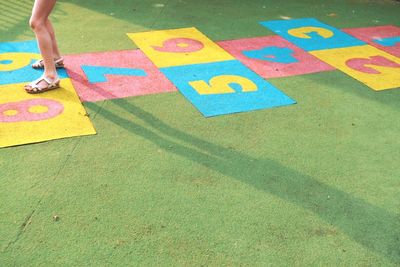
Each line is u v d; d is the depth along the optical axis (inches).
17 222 99.3
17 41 201.9
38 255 91.3
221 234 99.3
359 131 143.3
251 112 150.8
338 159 128.3
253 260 93.1
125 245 94.9
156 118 143.7
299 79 178.1
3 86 159.2
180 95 159.5
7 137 128.6
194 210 106.0
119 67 179.9
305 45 215.6
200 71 180.2
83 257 91.4
